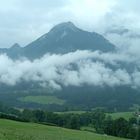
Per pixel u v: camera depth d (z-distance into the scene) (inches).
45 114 7672.2
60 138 2945.4
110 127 6505.9
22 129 3324.3
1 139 2062.0
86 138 3535.9
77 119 7347.4
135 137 5915.4
